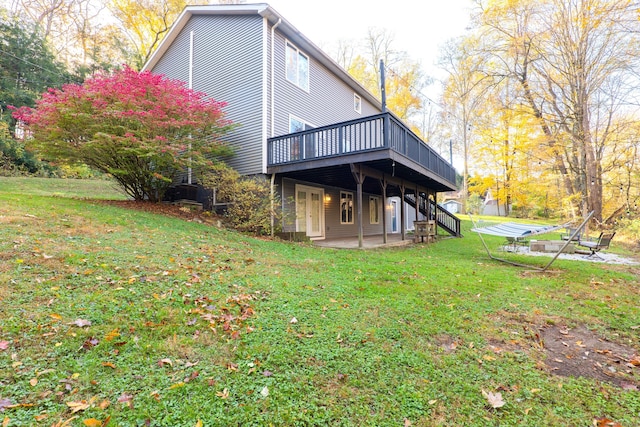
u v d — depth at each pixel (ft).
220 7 34.50
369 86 85.92
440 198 118.52
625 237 46.78
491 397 7.13
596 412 6.86
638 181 52.80
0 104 49.85
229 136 34.63
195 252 17.53
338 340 9.36
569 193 59.00
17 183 40.42
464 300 13.92
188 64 39.11
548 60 47.37
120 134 25.90
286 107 35.27
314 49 38.42
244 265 16.74
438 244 38.04
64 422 5.51
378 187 49.47
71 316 8.87
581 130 48.60
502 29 50.16
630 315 13.01
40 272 11.19
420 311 12.15
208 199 35.55
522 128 63.87
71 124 25.46
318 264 19.24
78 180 49.93
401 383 7.51
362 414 6.41
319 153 29.76
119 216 22.26
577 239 37.06
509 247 36.70
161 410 6.06
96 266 12.57
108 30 68.59
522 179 75.10
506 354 9.27
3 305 8.82
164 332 8.85
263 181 31.96
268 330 9.64
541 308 13.53
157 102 26.40
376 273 17.76
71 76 61.05
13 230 15.11
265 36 32.60
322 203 42.22
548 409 6.88
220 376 7.24
